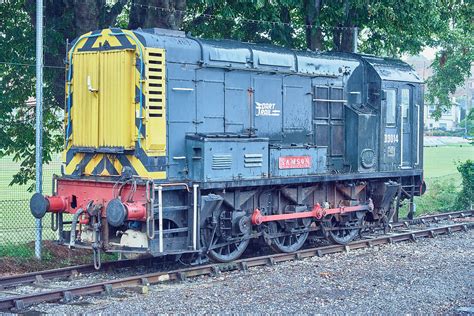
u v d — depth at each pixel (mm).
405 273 12367
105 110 12500
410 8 19984
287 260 14047
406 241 16719
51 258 13766
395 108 17094
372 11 19578
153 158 12180
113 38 12422
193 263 12891
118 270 12656
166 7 15711
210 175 12711
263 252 15141
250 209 14117
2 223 17938
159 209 11719
